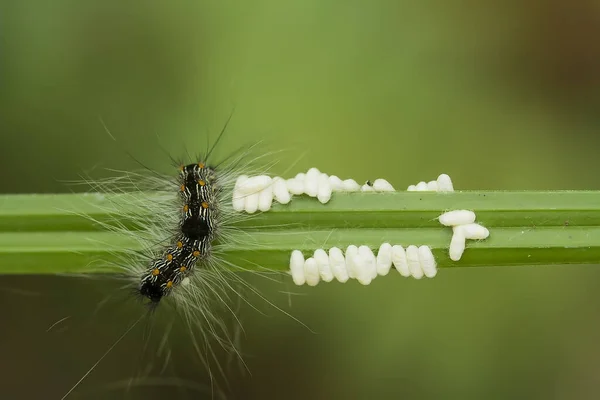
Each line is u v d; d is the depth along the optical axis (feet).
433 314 0.85
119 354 0.85
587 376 0.86
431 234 0.73
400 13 0.88
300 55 0.86
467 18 0.89
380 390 0.85
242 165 0.78
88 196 0.73
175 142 0.85
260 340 0.85
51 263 0.72
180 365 0.85
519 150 0.88
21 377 0.87
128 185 0.80
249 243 0.73
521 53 0.89
